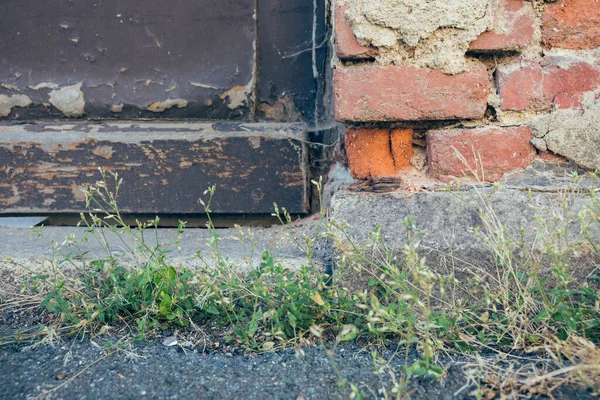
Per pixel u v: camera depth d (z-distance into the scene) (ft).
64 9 7.23
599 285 4.54
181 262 5.28
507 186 5.15
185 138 6.93
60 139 7.03
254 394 3.56
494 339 4.21
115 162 7.00
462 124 5.35
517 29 5.19
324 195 6.74
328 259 5.36
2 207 7.13
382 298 4.77
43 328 4.70
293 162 6.88
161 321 4.74
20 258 5.44
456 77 5.19
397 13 5.12
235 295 4.88
